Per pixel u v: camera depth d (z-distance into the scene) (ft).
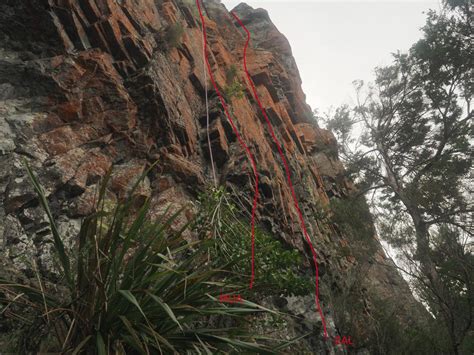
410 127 65.57
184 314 13.08
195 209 25.29
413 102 65.31
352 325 33.73
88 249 12.57
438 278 30.99
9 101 22.47
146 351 11.71
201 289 13.79
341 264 42.45
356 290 38.04
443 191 49.32
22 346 12.42
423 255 32.76
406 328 36.50
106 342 11.94
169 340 12.71
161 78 30.42
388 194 62.64
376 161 65.41
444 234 31.91
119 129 24.98
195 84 37.40
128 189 22.86
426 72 62.69
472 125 55.72
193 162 30.63
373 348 33.58
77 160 21.91
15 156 19.71
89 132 23.66
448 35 60.29
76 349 10.88
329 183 62.69
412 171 65.16
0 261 15.70
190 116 33.30
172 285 13.64
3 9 24.81
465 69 59.98
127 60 28.96
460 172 53.98
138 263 12.90
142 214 13.24
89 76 25.67
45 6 25.57
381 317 36.24
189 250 21.24
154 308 12.52
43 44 25.39
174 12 43.01
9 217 17.63
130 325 11.25
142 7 36.73
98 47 27.94
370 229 44.45
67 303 12.62
